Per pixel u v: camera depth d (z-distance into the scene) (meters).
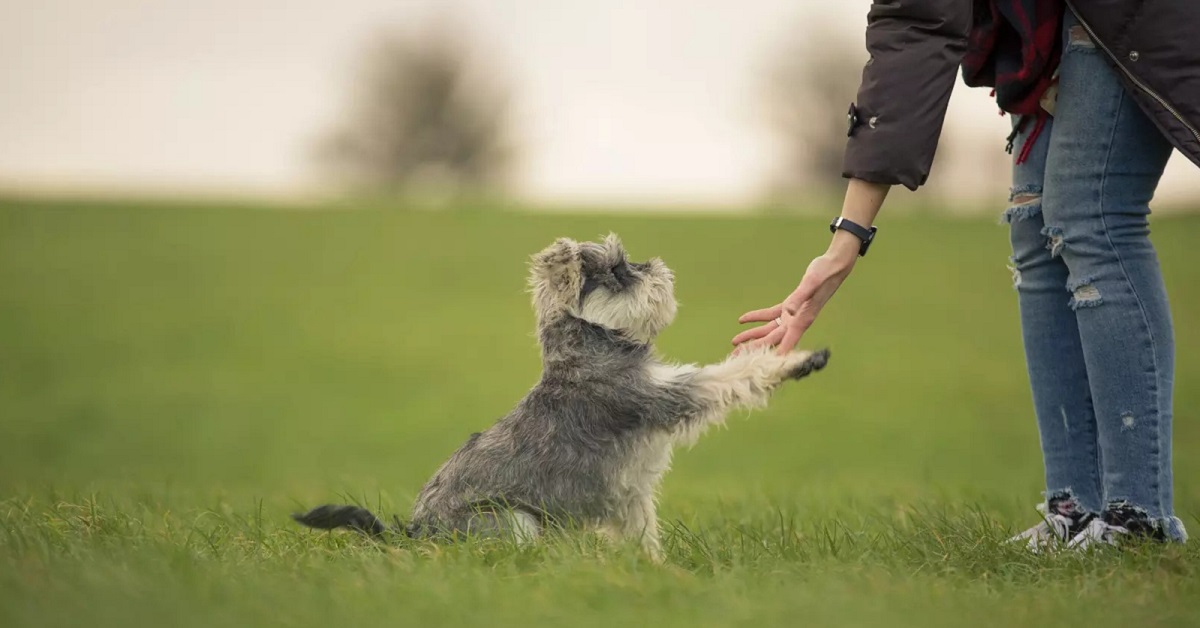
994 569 4.64
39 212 36.16
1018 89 5.13
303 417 19.78
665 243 33.41
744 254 32.28
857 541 5.20
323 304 28.12
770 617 3.71
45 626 3.34
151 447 17.53
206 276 30.30
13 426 18.77
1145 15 4.57
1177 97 4.56
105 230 34.50
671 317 6.11
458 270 31.31
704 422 5.40
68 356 23.62
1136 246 4.84
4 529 4.91
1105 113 4.79
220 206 38.00
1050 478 5.36
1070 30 4.88
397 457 16.94
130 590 3.74
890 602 3.90
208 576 4.05
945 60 4.95
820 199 49.41
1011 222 5.41
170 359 23.67
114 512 5.93
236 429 18.89
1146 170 4.82
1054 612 3.75
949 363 23.61
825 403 20.67
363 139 60.12
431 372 23.00
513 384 22.20
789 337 5.32
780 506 7.20
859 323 26.62
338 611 3.70
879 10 5.07
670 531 5.46
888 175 5.00
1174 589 4.00
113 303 27.70
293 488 11.02
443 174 61.31
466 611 3.75
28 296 27.91
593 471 5.32
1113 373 4.82
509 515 5.13
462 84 61.09
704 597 3.98
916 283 30.02
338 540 5.24
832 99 49.06
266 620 3.55
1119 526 4.80
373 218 36.66
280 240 34.00
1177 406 18.75
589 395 5.44
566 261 5.73
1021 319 5.43
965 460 16.34
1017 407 20.41
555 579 4.16
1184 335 23.80
